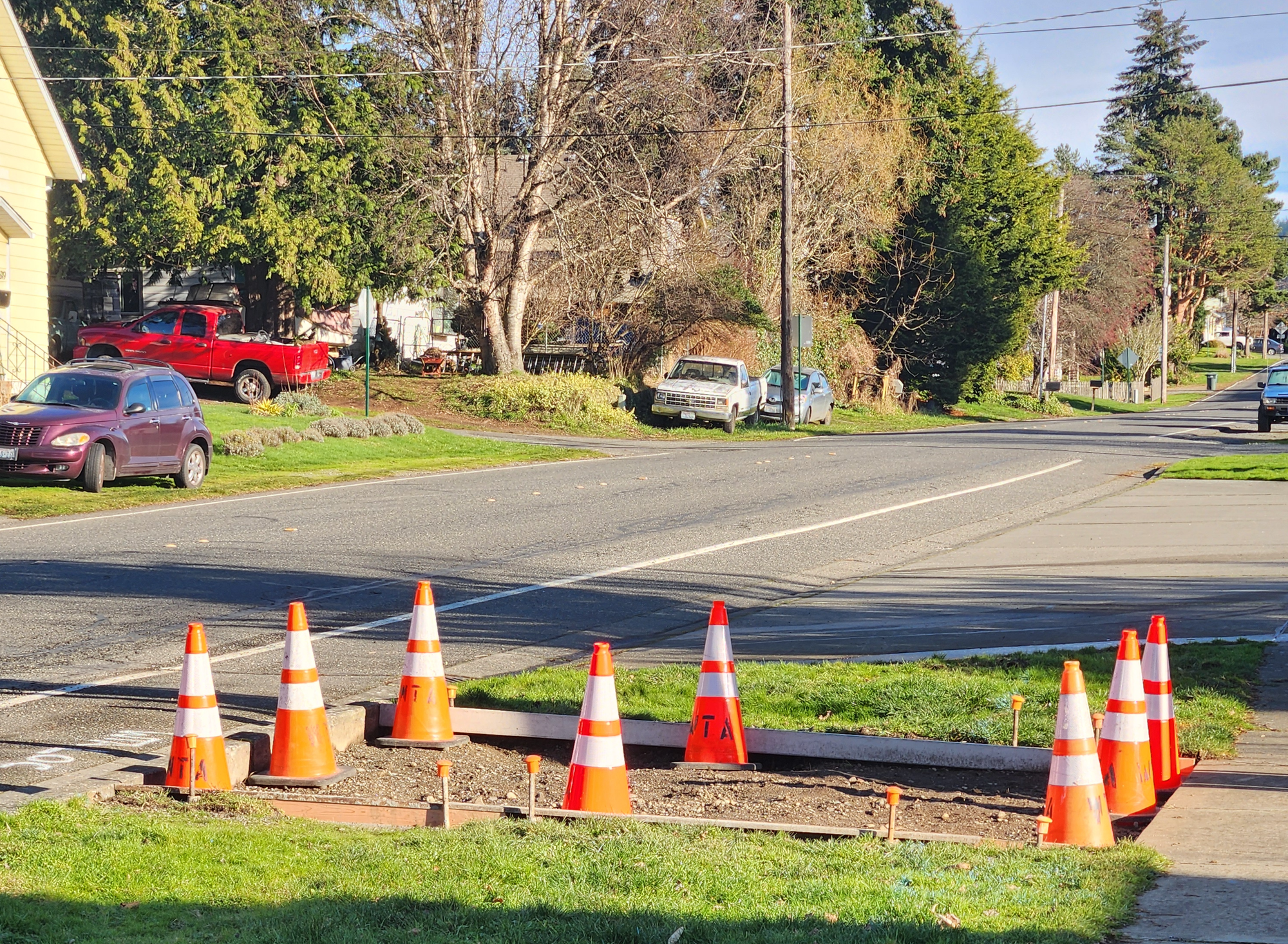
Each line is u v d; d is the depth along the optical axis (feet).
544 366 174.70
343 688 35.63
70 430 73.26
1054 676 35.40
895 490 86.74
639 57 146.41
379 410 137.59
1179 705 31.89
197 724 26.78
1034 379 296.30
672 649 42.06
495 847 21.95
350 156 153.89
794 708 33.32
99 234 146.41
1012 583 54.34
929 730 31.04
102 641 40.45
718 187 187.52
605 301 167.12
